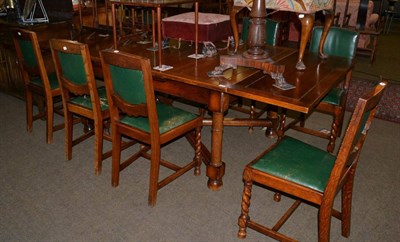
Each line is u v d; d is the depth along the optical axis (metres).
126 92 1.96
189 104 3.70
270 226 2.00
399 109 3.39
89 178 2.42
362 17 4.55
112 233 1.93
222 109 2.03
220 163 2.25
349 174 1.75
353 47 2.69
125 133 2.15
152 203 2.13
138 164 2.59
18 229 1.95
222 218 2.06
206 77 2.00
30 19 3.26
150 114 1.91
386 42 5.64
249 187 1.78
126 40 2.82
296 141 1.91
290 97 1.73
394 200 2.23
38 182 2.37
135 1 2.20
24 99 3.61
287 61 2.38
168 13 4.00
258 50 2.06
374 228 1.99
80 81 2.28
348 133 1.40
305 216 2.09
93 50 2.59
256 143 2.94
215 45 2.72
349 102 3.70
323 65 2.30
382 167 2.60
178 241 1.88
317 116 3.49
